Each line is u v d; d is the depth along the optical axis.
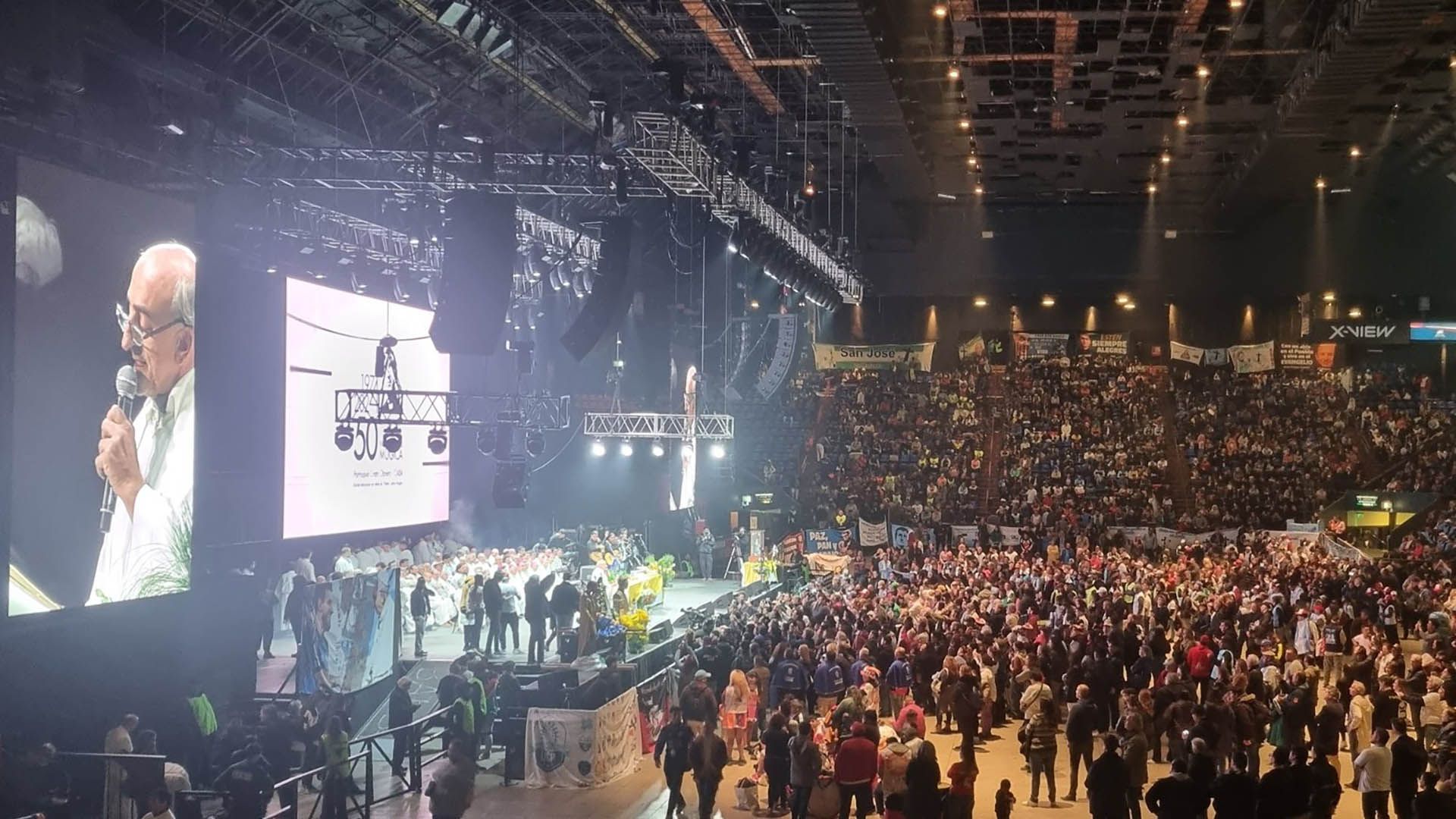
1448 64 35.97
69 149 22.64
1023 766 25.19
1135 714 20.23
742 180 33.53
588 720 23.41
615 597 33.81
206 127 25.67
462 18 30.08
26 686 20.95
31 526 20.62
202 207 27.25
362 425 36.12
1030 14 32.50
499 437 31.89
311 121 30.86
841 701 22.83
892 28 33.00
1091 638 26.58
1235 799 16.45
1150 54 36.09
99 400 22.19
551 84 36.22
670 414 40.22
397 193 30.16
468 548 41.75
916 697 28.94
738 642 27.80
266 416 32.28
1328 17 32.88
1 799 17.03
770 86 39.72
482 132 33.88
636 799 22.44
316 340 33.94
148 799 16.62
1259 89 40.03
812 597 34.81
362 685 27.48
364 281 37.03
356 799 21.75
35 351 20.73
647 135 29.16
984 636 29.06
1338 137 44.62
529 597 29.58
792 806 19.62
